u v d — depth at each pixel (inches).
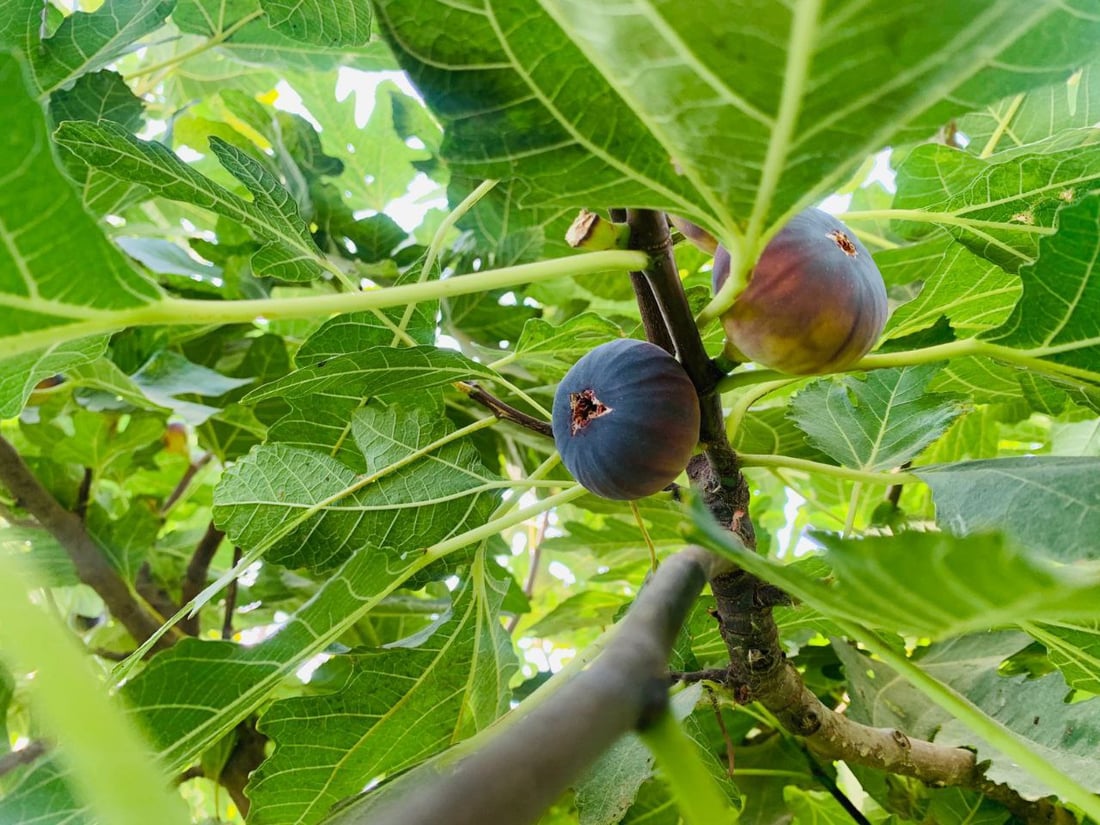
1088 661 9.7
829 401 13.0
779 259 7.9
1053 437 18.4
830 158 6.1
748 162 6.2
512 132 6.4
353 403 14.1
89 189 16.0
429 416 13.0
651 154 6.4
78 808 9.2
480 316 19.3
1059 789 6.0
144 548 20.0
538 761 3.4
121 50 15.2
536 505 11.9
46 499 18.5
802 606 12.1
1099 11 5.2
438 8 5.8
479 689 13.0
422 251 20.2
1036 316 8.5
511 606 19.1
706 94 5.8
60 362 9.5
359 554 10.8
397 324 12.8
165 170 10.6
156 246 19.8
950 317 12.5
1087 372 8.7
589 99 6.2
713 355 13.8
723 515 9.3
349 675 13.2
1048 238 8.1
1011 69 5.5
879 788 14.0
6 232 5.7
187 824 2.6
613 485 8.6
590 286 20.4
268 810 11.9
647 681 4.1
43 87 14.8
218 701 10.6
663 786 14.3
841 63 5.4
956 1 5.1
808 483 21.7
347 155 23.2
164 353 18.8
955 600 5.0
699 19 5.4
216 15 18.1
